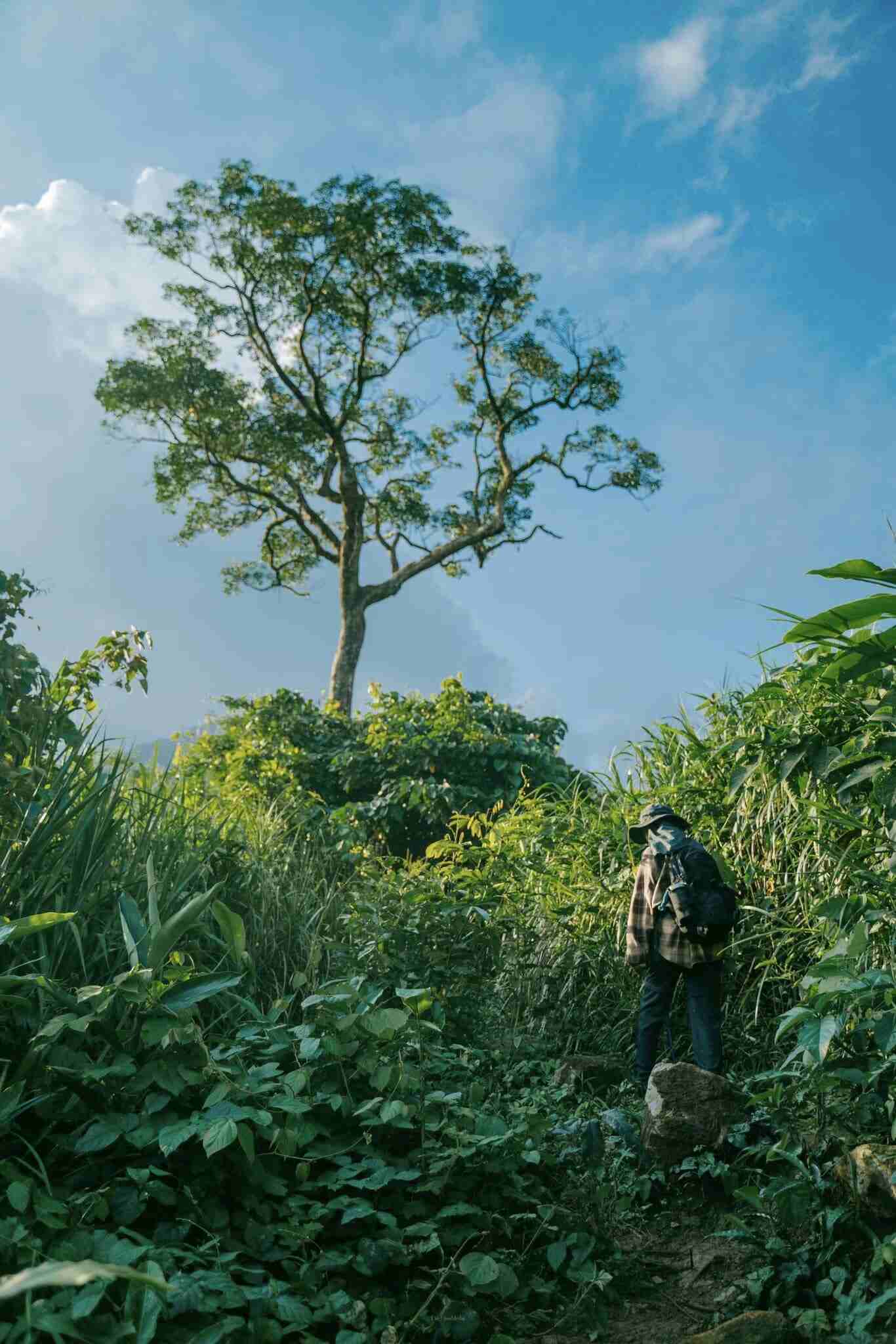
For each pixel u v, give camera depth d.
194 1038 2.98
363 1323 2.53
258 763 12.59
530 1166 3.62
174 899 4.14
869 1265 2.81
